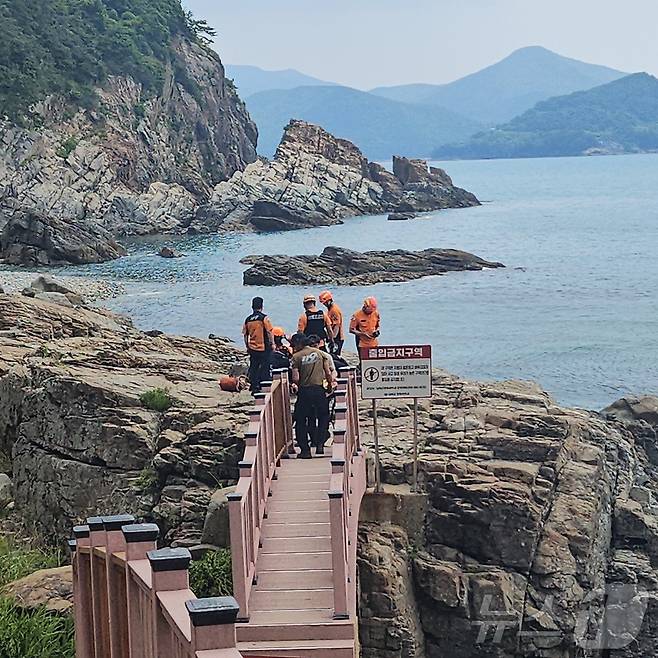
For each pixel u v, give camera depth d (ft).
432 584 52.26
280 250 299.79
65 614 42.75
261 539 42.98
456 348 149.59
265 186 410.52
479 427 60.80
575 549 53.67
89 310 114.93
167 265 256.11
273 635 38.04
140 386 66.13
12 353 80.64
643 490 65.21
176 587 23.66
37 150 395.34
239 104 580.30
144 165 449.06
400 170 483.92
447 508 54.29
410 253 240.32
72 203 387.55
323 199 419.33
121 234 368.68
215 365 79.25
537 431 60.29
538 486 55.36
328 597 39.55
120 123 444.55
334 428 43.78
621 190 620.49
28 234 260.83
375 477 54.80
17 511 66.13
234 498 38.32
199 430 59.41
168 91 498.69
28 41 437.58
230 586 47.62
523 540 52.95
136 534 26.50
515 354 144.66
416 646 51.31
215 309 182.80
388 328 165.89
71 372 68.39
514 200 540.11
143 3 524.52
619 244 302.45
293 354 52.80
